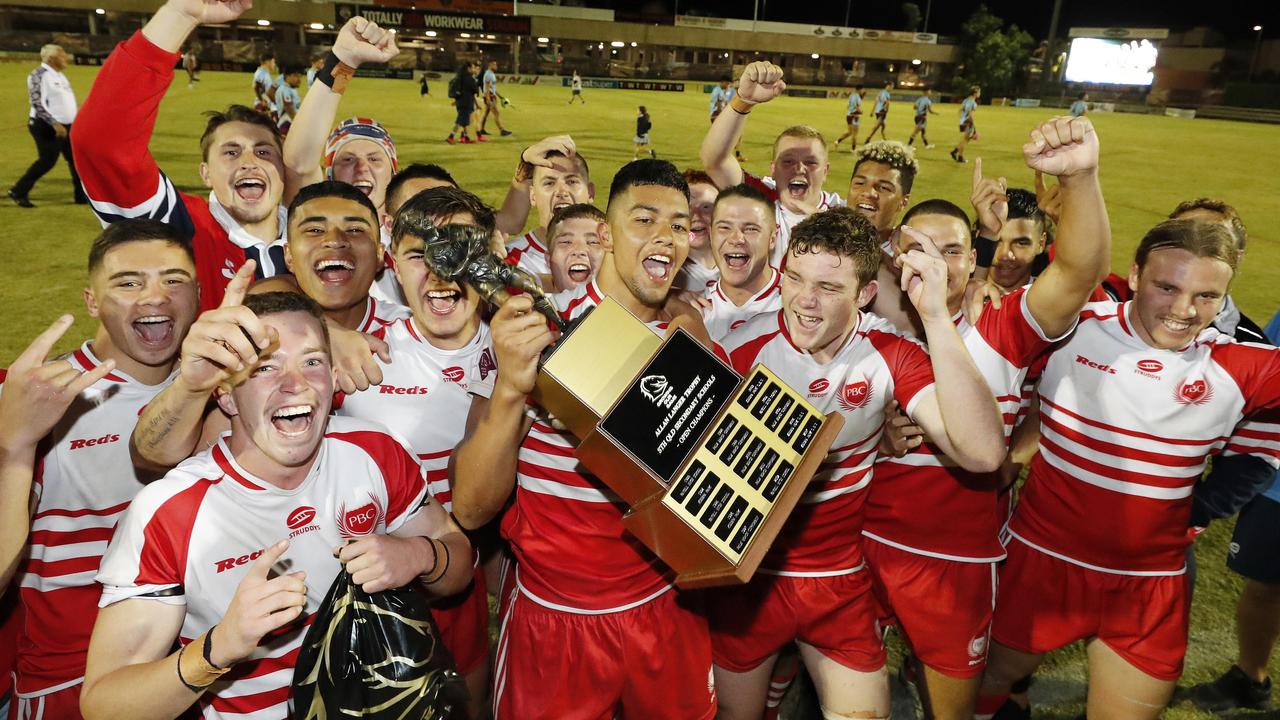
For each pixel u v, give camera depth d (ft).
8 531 6.00
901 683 10.88
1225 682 10.42
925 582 9.15
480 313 8.41
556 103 94.12
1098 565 8.80
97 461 7.27
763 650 8.94
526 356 5.61
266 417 5.88
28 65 94.84
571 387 5.52
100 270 7.06
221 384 5.89
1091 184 7.00
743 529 5.22
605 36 171.32
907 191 13.62
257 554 6.18
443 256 5.61
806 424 5.58
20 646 7.68
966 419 7.03
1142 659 8.73
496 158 49.24
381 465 6.75
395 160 13.00
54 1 132.26
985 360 8.64
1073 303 7.70
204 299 10.45
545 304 5.72
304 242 8.26
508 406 6.39
